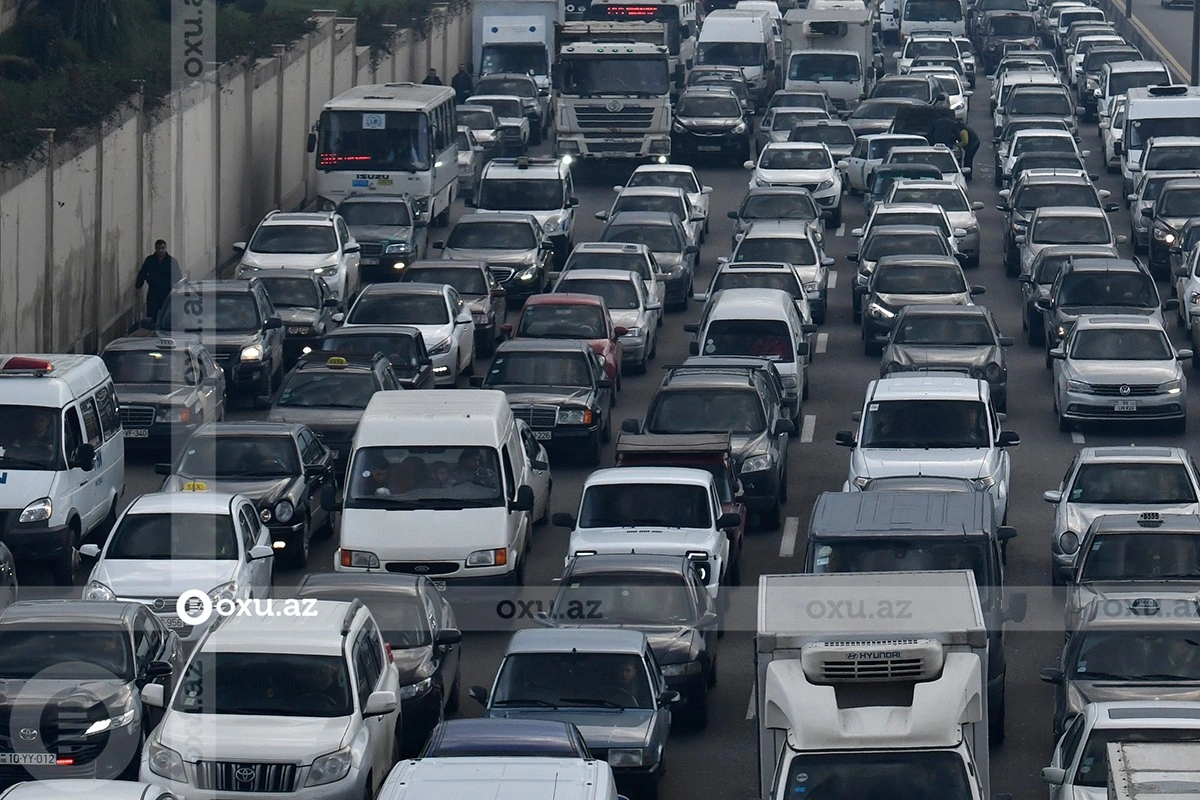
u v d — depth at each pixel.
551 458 131.38
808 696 60.62
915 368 137.50
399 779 56.50
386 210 190.38
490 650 96.06
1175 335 166.38
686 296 182.12
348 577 85.31
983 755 62.88
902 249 174.62
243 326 148.25
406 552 99.19
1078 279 157.50
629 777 71.81
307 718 69.75
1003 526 106.62
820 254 179.00
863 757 59.25
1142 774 54.94
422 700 79.50
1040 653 94.19
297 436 114.00
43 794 58.25
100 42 186.00
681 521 98.75
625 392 150.62
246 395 147.12
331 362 129.88
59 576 104.00
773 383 127.69
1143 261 197.75
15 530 102.69
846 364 159.25
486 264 170.88
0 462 104.12
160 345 134.75
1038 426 140.38
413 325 149.50
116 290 165.00
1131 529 92.25
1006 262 194.00
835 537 83.88
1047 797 75.88
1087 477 105.56
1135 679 77.50
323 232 173.00
